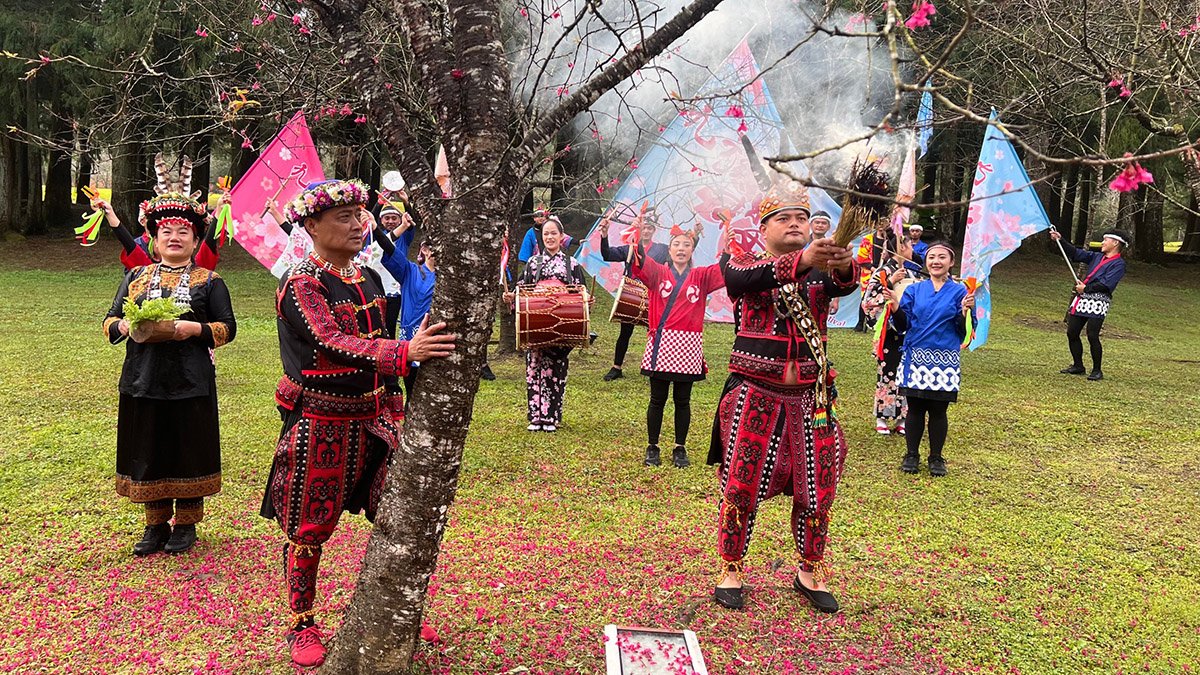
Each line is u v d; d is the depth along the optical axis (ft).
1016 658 10.99
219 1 18.48
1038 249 76.54
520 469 18.43
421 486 8.63
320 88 14.74
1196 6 14.93
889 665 10.73
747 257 11.63
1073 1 17.12
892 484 18.35
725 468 12.06
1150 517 16.55
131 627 11.00
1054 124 16.78
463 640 10.80
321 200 9.50
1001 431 23.35
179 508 13.47
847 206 10.03
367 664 8.84
